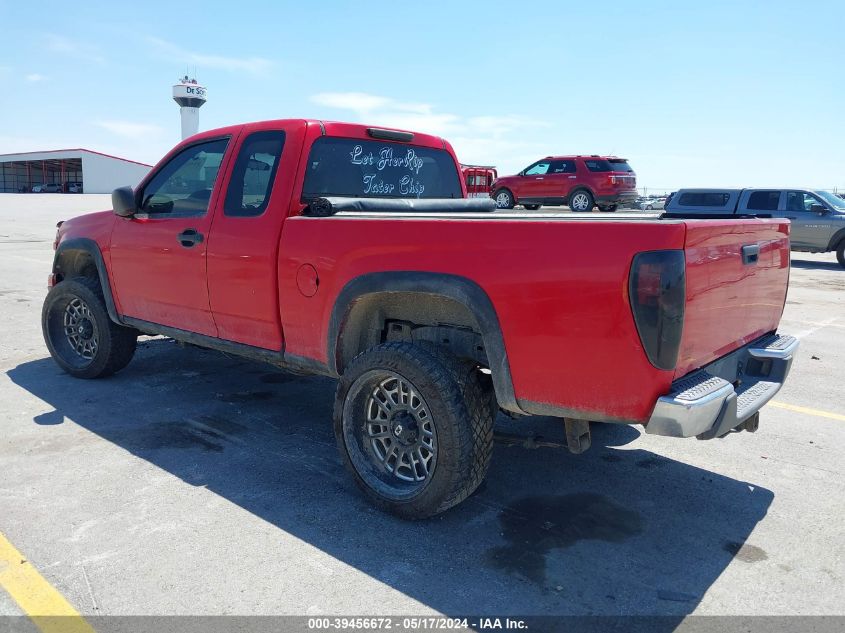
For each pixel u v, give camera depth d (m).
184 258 4.52
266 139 4.16
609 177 21.08
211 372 6.03
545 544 3.23
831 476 4.09
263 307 4.05
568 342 2.85
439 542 3.23
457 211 4.76
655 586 2.91
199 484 3.79
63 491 3.65
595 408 2.85
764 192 17.22
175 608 2.68
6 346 6.89
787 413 5.28
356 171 4.44
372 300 3.69
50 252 16.56
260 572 2.94
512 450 4.44
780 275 3.74
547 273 2.88
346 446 3.61
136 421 4.75
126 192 4.76
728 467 4.21
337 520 3.42
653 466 4.21
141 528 3.29
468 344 3.45
